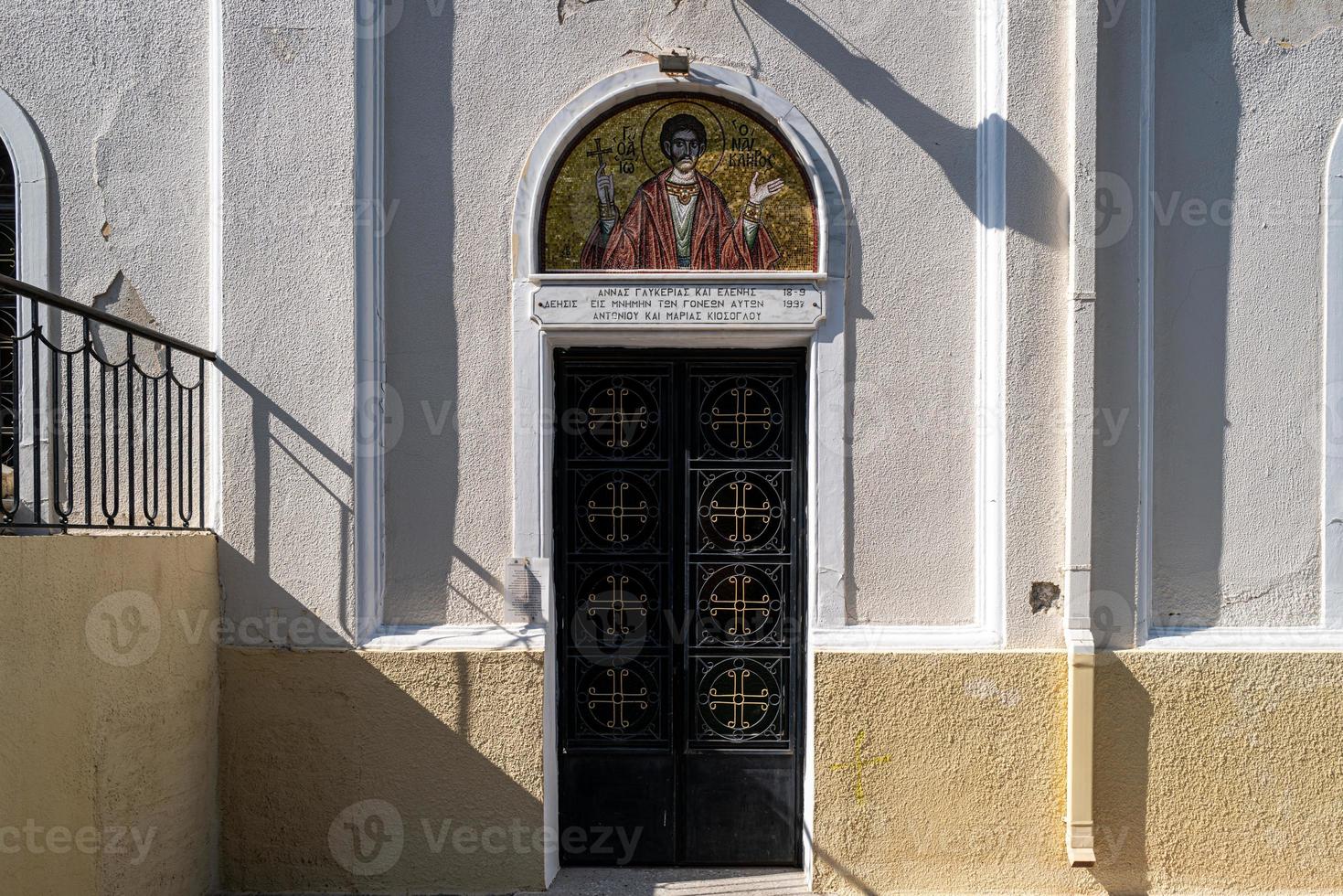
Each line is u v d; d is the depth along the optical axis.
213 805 4.05
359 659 4.05
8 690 2.84
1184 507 4.15
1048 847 4.02
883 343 4.14
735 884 4.17
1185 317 4.15
